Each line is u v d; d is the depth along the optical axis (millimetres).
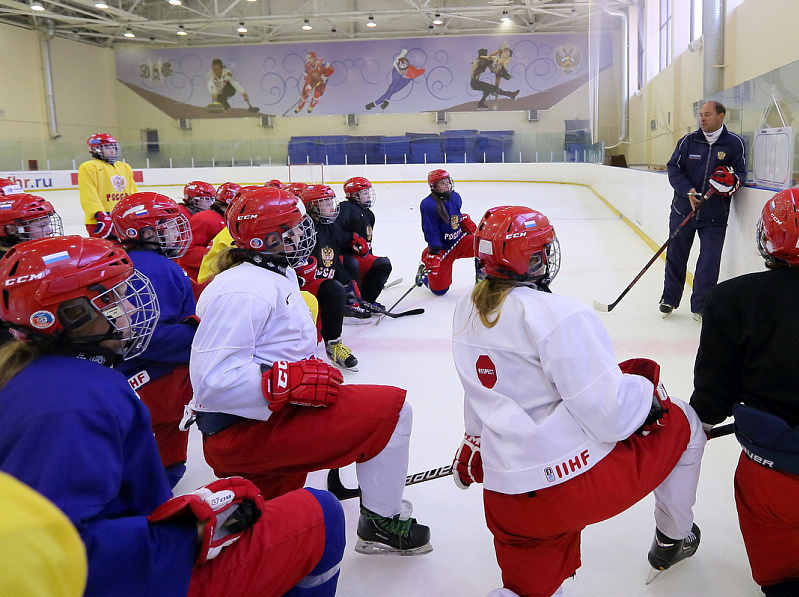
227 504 1270
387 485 1979
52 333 1231
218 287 1801
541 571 1659
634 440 1616
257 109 24141
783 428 1521
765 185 4289
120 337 1340
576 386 1481
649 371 1644
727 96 5297
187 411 2074
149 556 1141
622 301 5348
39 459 1082
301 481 2082
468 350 1680
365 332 4742
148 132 24797
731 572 1951
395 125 23578
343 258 4945
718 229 4461
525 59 22562
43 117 22281
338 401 1866
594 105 18109
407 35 22938
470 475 1782
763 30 9156
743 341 1659
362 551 2102
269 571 1346
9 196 3064
